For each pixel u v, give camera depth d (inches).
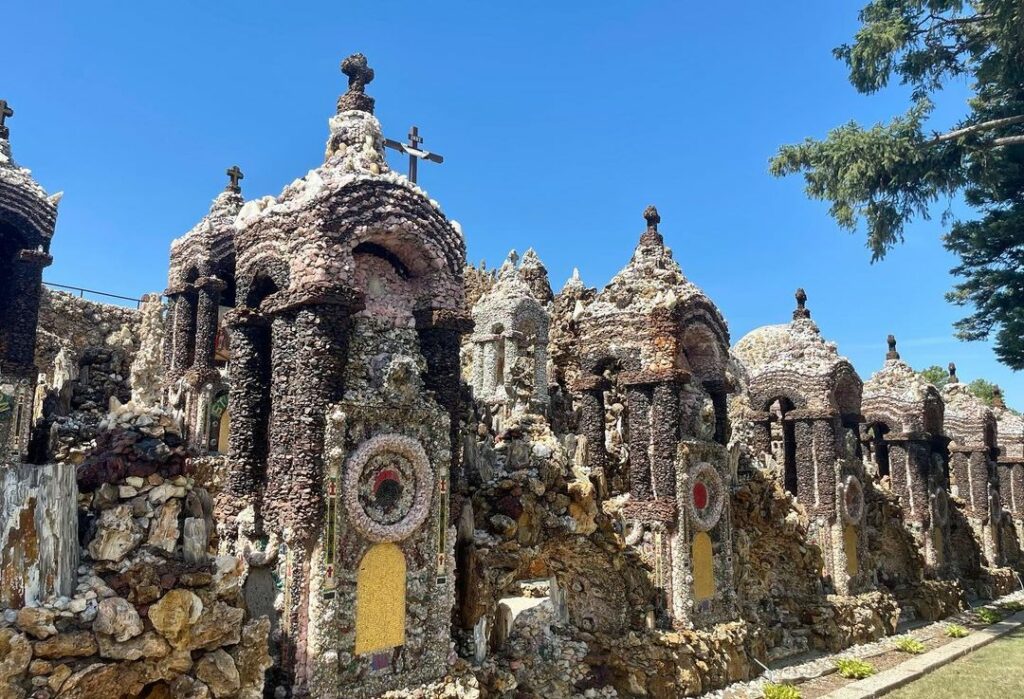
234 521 498.3
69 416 732.0
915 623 1042.1
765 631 813.2
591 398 773.3
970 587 1282.0
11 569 315.0
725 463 776.3
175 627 346.0
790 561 897.5
